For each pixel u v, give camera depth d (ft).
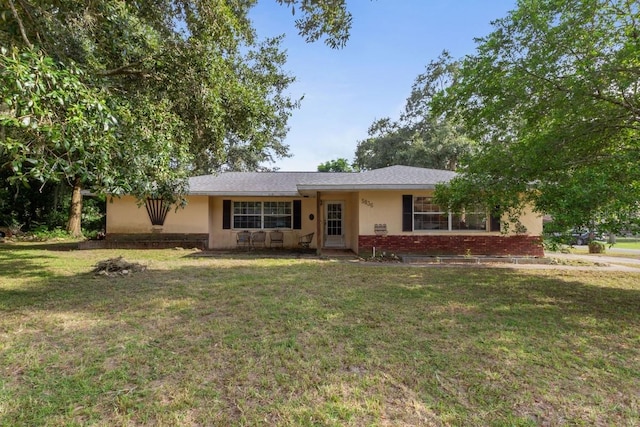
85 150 11.43
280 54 29.63
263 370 10.12
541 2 18.22
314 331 13.19
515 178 20.08
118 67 19.48
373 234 35.76
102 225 64.28
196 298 17.94
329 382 9.48
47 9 16.76
